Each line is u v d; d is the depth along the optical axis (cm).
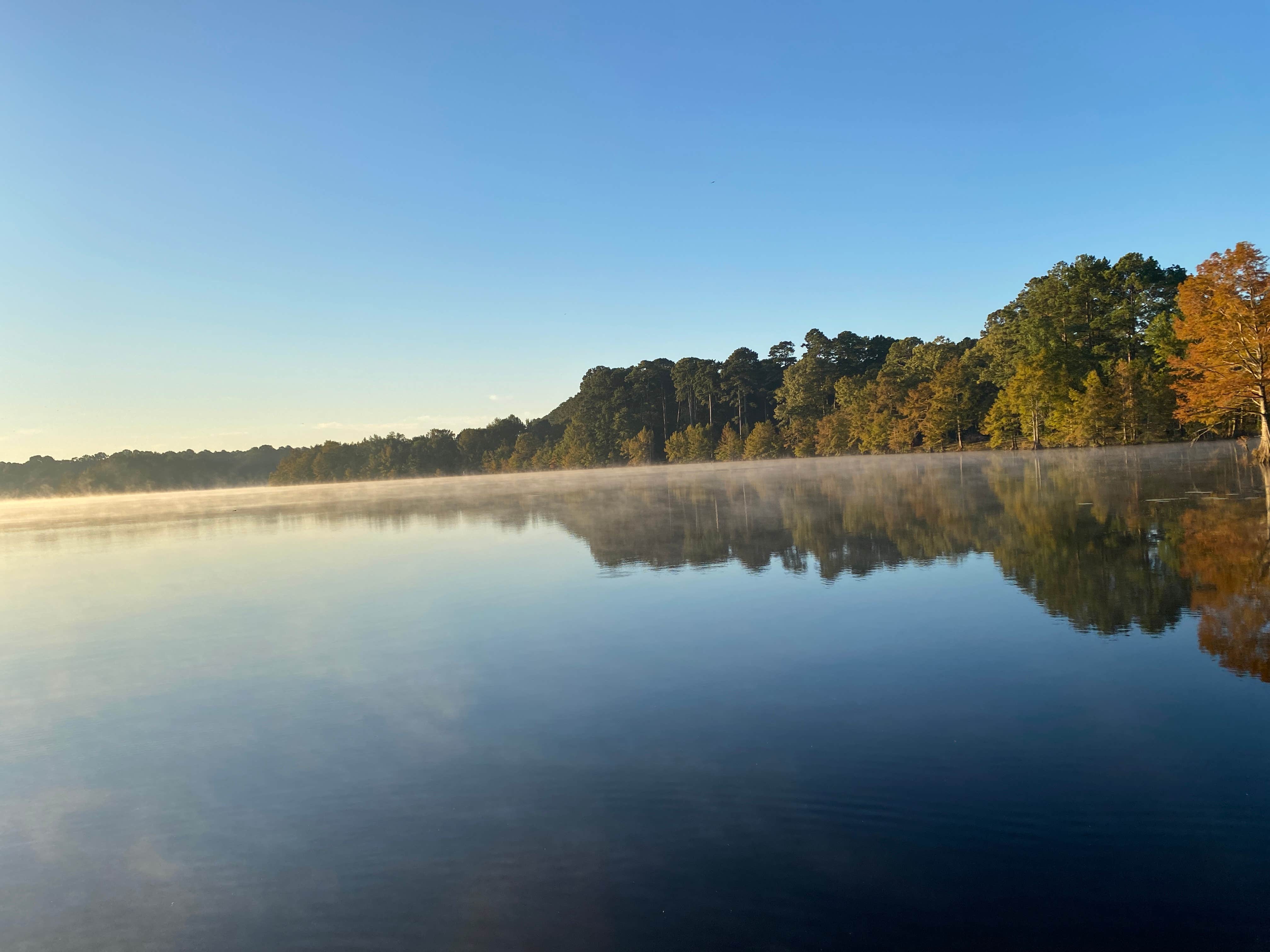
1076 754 746
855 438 11625
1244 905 513
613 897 559
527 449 18488
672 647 1219
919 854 594
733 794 706
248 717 1027
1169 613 1227
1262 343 4381
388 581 2111
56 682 1269
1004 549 1925
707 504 4006
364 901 576
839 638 1210
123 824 734
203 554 3192
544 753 827
